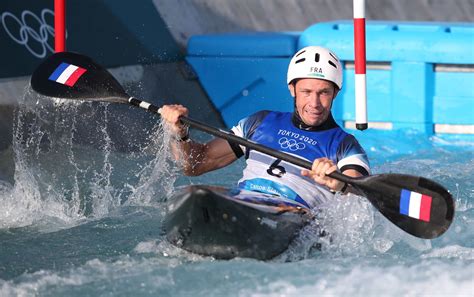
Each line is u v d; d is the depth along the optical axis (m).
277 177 17.28
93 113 25.33
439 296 14.06
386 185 16.30
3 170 22.09
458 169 24.22
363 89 22.23
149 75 28.91
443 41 27.73
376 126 28.91
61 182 21.78
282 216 16.19
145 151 25.11
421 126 28.36
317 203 17.25
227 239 15.54
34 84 19.98
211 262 15.78
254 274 15.12
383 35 28.33
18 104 24.36
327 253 16.44
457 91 27.92
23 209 19.84
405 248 16.98
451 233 18.12
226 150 18.23
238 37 30.14
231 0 33.84
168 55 30.00
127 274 15.45
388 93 28.58
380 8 37.88
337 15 37.25
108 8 28.84
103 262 16.27
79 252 17.06
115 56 28.22
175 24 31.03
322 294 14.23
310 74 17.33
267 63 29.48
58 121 24.55
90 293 14.66
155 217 19.44
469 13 39.66
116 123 25.73
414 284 14.58
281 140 17.80
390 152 26.53
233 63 29.89
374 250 16.77
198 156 18.33
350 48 28.33
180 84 29.75
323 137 17.62
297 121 17.88
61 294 14.65
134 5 29.91
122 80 27.92
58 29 22.48
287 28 34.91
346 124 29.00
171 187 21.53
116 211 19.94
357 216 17.45
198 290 14.60
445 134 28.30
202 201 15.05
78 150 24.11
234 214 15.34
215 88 30.25
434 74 28.12
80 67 20.06
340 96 28.84
